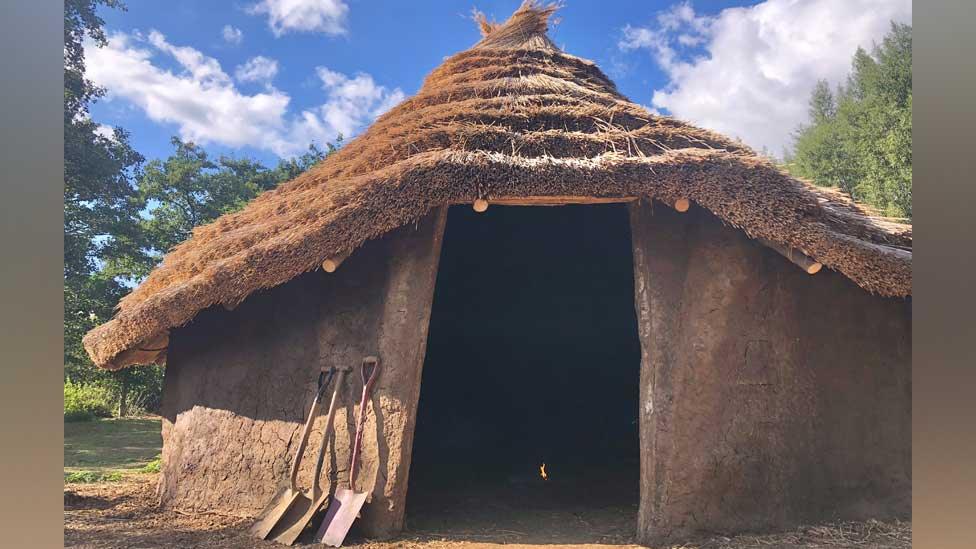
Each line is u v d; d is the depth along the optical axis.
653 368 5.60
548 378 12.73
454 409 12.27
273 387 6.17
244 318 6.44
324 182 7.57
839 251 5.31
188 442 6.46
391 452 5.50
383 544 5.23
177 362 6.88
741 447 5.53
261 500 5.93
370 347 5.84
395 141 6.51
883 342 5.98
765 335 5.73
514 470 8.90
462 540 5.43
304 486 5.73
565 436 11.23
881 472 5.74
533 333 12.83
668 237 5.84
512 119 6.71
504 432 11.49
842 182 27.27
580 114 6.76
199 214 29.59
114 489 8.00
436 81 8.85
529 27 9.30
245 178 31.70
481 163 5.57
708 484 5.43
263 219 7.19
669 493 5.39
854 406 5.82
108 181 21.48
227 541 5.31
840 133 27.73
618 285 11.82
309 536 5.42
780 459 5.59
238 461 6.13
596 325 12.61
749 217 5.43
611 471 8.87
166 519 6.07
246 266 5.61
